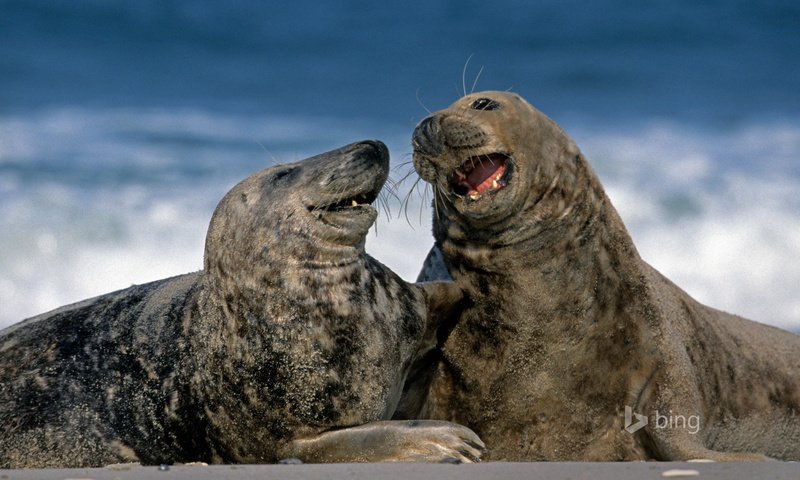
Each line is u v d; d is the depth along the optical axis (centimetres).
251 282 2994
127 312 3331
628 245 3222
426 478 2534
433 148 3050
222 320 3038
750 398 3481
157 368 3133
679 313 3372
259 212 3023
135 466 2812
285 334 2950
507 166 3030
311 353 2941
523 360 3156
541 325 3125
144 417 3105
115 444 3106
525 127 3038
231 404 2998
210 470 2659
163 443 3084
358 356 2959
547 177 3062
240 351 2986
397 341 3023
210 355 3044
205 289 3128
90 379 3200
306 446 2948
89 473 2681
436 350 3266
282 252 2978
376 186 3030
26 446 3133
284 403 2950
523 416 3203
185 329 3134
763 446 3553
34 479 2628
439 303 3164
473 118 3012
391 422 2936
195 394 3058
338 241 2983
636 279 3189
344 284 2975
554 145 3100
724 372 3434
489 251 3097
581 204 3130
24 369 3275
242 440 3005
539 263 3084
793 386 3588
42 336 3356
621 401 3139
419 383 3278
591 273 3128
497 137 2997
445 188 3091
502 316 3150
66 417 3153
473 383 3228
